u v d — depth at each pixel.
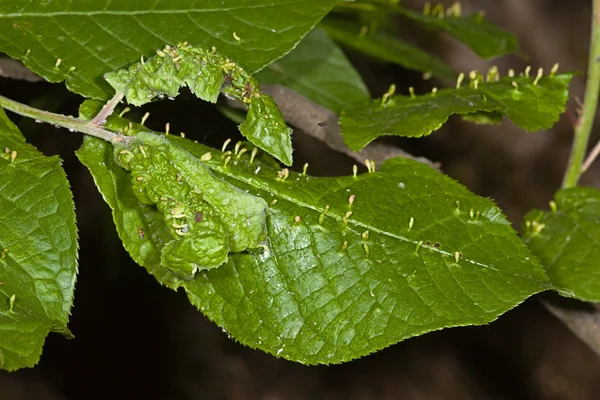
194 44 0.41
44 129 0.57
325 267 0.40
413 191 0.41
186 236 0.38
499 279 0.40
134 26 0.41
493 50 0.48
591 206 0.45
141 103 0.39
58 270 0.39
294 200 0.40
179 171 0.38
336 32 0.48
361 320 0.40
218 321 0.40
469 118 0.44
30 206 0.39
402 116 0.42
